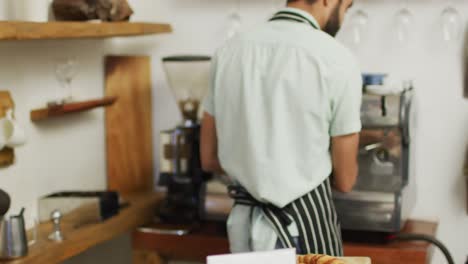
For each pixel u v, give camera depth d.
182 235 2.60
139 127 3.06
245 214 2.05
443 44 2.69
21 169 2.41
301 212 1.96
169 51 3.07
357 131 1.95
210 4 2.98
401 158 2.40
